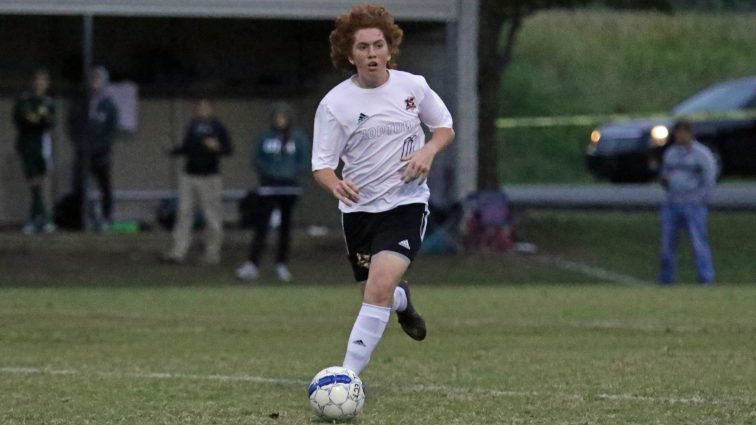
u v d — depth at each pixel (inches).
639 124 4281.5
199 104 2743.6
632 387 1084.5
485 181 3243.1
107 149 2947.8
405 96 995.9
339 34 994.1
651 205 3619.6
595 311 1831.9
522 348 1386.6
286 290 2325.3
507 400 1016.2
